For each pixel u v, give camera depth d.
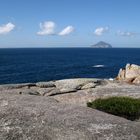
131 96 24.17
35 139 11.52
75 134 11.51
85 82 29.73
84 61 172.88
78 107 15.56
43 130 12.06
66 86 28.91
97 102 19.55
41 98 18.03
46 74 100.75
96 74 101.00
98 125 12.37
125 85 30.72
